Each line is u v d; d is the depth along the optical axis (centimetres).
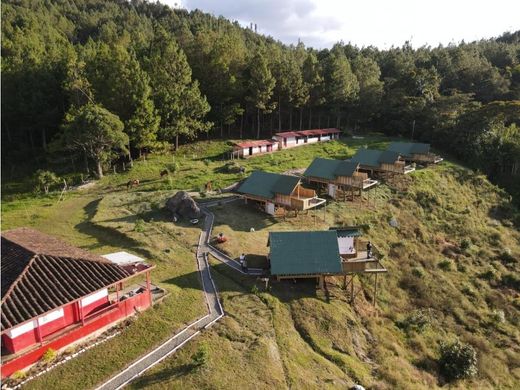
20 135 7581
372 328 3266
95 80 6806
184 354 2511
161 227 4384
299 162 7344
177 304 3022
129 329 2681
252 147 7688
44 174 5947
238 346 2655
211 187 5766
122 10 17275
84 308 2594
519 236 6025
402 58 12738
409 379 2791
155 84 7406
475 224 5997
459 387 2917
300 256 3488
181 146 7956
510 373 3300
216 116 8675
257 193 5072
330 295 3481
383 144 8862
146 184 6009
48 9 14512
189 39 9881
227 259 3850
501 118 8306
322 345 2898
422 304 4034
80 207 5094
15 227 4381
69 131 5950
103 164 6581
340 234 3794
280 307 3177
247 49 10581
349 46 14788
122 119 6719
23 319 2091
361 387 2506
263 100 8488
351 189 5778
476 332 3794
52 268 2459
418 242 5212
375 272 3519
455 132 8769
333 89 9538
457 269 4828
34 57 7394
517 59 13050
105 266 2638
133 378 2305
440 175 7131
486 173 7981
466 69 11288
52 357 2333
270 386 2375
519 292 4609
